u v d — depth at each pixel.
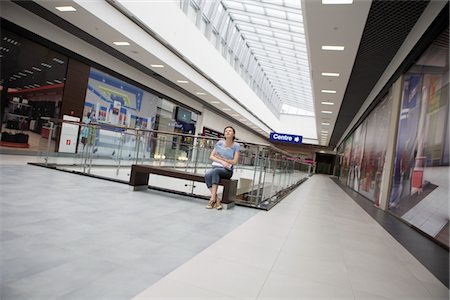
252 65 21.11
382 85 8.33
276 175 6.71
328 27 5.98
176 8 10.50
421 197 4.94
